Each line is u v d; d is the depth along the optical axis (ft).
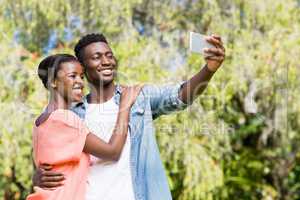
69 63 14.58
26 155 25.12
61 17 26.04
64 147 14.03
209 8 26.96
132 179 14.06
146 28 27.66
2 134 24.59
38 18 26.27
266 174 32.63
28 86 25.07
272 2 26.61
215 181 26.58
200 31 27.45
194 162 26.20
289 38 26.21
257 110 27.84
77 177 14.01
